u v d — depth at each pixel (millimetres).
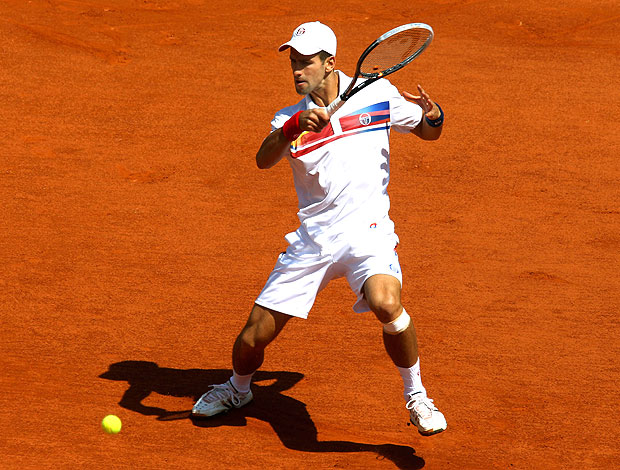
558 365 22688
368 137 18078
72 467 17875
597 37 55844
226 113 42281
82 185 33969
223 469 18000
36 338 23172
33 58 48406
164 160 36688
